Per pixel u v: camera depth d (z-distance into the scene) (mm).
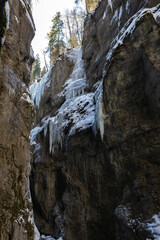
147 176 6273
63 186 10734
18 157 5750
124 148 7207
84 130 9328
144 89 6746
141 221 5574
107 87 7727
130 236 5652
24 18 6566
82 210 8680
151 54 6105
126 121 7168
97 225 7945
